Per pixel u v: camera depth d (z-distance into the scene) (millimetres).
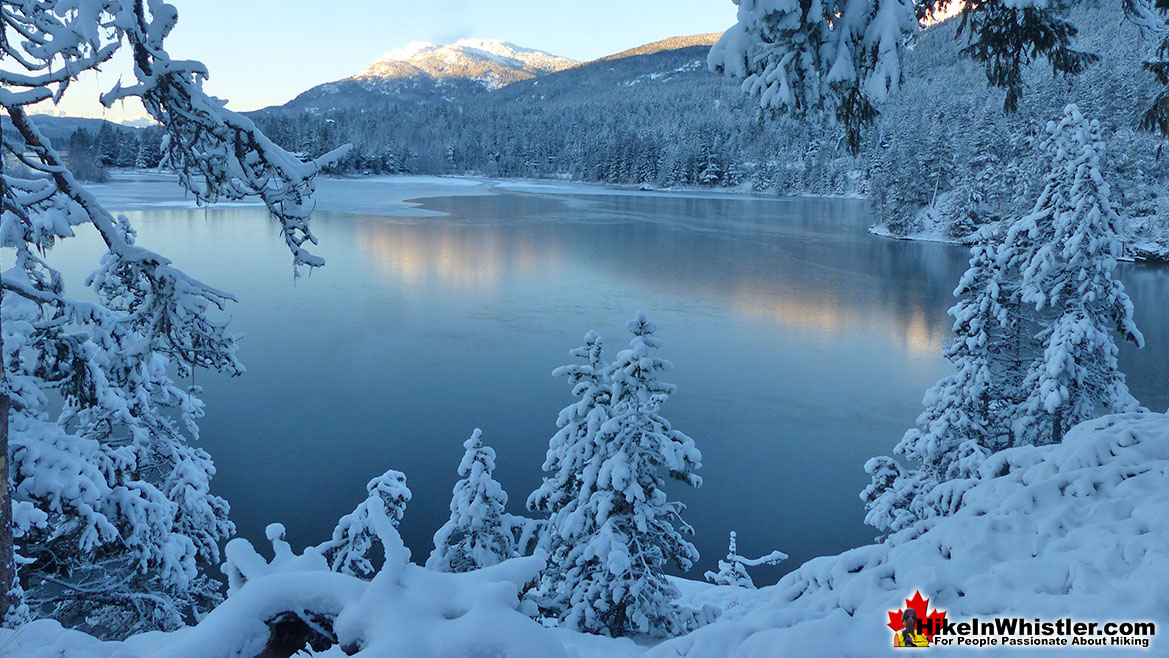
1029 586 4605
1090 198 18891
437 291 62969
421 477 28312
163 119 7027
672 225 114438
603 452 14305
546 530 15359
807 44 5512
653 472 14477
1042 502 5879
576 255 82812
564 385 39250
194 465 13117
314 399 36406
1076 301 19453
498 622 2869
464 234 98938
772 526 25453
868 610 4867
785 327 52625
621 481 13539
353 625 2953
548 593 14844
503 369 41781
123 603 10047
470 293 62438
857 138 6016
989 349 19750
